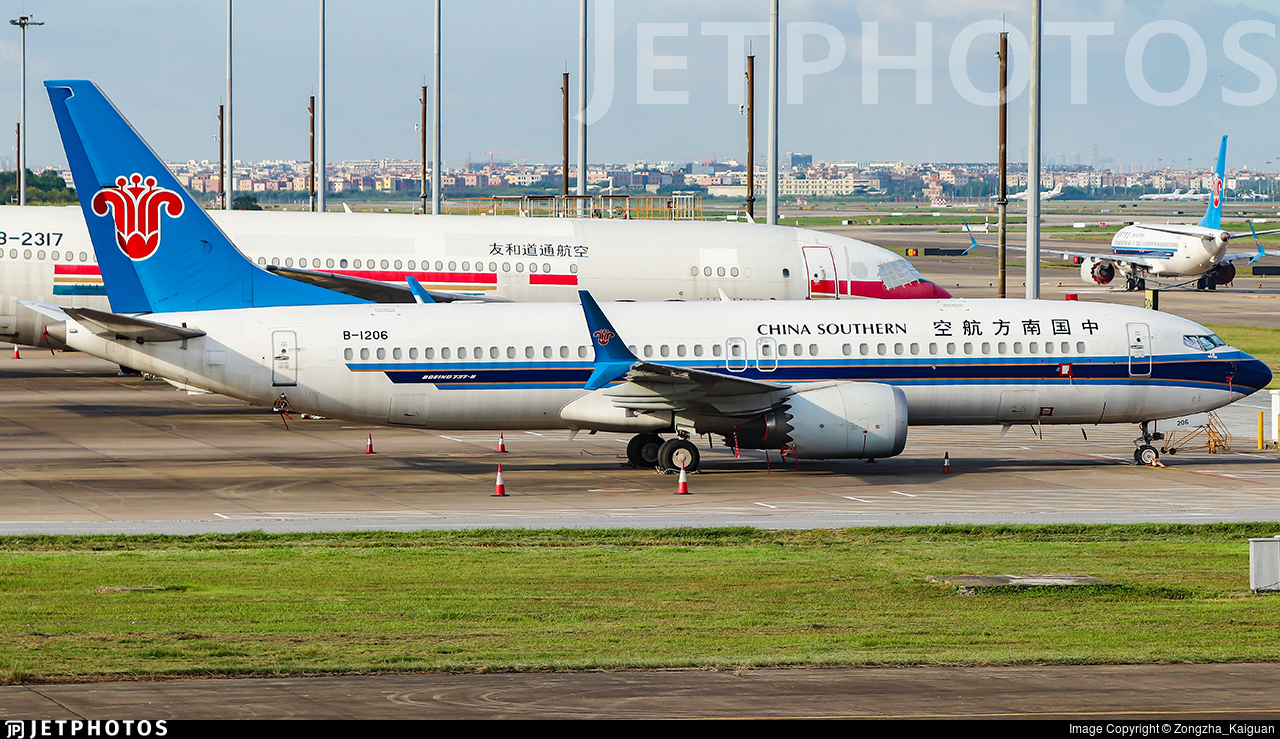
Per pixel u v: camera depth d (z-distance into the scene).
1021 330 157.38
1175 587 95.75
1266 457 166.88
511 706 62.47
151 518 124.25
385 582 96.00
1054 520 124.69
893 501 135.88
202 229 150.62
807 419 147.50
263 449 168.62
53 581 94.75
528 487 143.00
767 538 116.00
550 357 152.38
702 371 141.25
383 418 152.25
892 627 82.00
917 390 155.50
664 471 151.62
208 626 80.50
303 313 151.12
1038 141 187.38
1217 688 66.25
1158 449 161.50
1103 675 68.81
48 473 149.12
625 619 84.19
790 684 66.94
